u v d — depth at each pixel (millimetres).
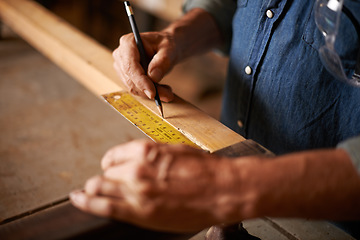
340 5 616
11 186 1083
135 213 500
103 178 530
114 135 1367
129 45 929
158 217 498
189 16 1139
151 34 994
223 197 485
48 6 2787
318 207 472
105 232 518
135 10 2836
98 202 507
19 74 1738
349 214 478
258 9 902
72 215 536
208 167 503
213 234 739
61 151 1258
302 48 826
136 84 880
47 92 1615
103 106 1548
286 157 496
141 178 497
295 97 867
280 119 918
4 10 1764
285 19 849
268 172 483
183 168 503
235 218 496
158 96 874
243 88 986
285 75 869
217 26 1164
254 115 984
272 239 866
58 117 1449
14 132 1334
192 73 2771
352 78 722
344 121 824
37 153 1238
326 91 823
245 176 486
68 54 1290
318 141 880
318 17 664
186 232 583
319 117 852
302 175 472
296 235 864
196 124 816
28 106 1501
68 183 1115
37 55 1938
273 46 879
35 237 503
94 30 2994
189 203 490
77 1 2877
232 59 1033
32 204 1020
